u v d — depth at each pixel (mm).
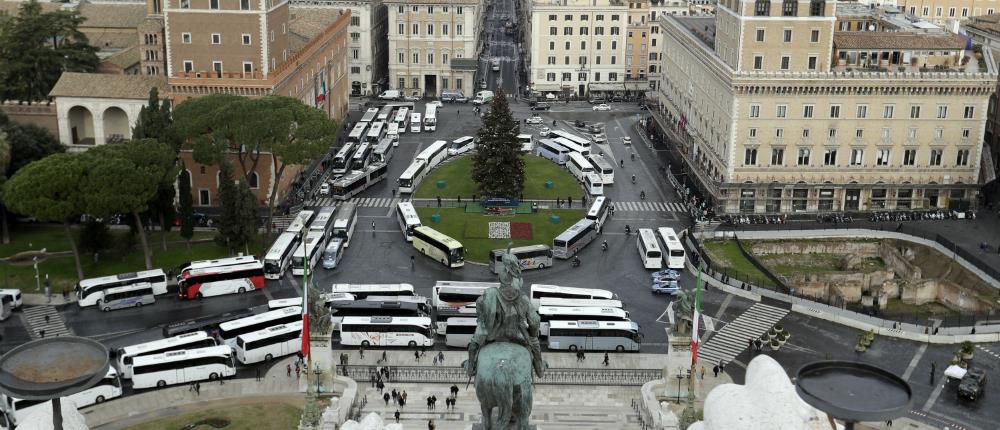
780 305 142375
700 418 91062
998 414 111812
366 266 155000
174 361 114812
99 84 187500
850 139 181250
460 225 174875
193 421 105062
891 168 183375
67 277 145625
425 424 105875
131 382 116062
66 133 189000
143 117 164000
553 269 155500
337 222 163500
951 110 180125
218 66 183625
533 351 40906
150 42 199250
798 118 179375
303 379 115250
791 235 173375
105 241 149750
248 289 143250
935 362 124938
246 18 180375
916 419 109750
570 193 194875
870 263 170375
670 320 137500
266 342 121688
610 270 155375
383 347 127812
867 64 180375
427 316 132625
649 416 106562
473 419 107500
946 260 163500
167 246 159375
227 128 161625
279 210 178625
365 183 193750
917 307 152750
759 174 182625
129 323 132125
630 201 190625
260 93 184250
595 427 105500
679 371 112250
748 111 178375
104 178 138625
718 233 171250
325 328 112812
